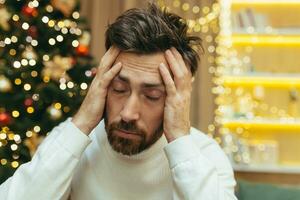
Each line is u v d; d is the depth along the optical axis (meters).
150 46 0.85
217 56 3.25
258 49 3.51
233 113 3.30
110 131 0.89
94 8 3.38
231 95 3.48
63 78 2.67
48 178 0.91
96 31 3.36
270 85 3.49
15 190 0.91
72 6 2.83
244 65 3.35
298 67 3.49
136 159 0.95
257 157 3.26
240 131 3.47
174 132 0.92
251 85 3.48
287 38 3.40
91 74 2.76
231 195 0.97
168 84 0.88
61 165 0.92
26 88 2.58
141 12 0.89
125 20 0.88
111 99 0.89
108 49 0.91
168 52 0.89
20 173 0.95
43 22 2.68
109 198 0.98
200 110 3.21
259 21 3.29
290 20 3.52
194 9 3.29
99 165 0.99
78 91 2.67
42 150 0.95
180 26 0.93
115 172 0.97
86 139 0.95
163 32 0.87
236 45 3.52
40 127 2.55
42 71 2.65
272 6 3.53
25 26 2.62
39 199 0.90
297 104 3.45
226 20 3.29
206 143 1.08
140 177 0.96
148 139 0.90
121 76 0.86
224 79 3.37
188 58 0.93
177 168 0.90
